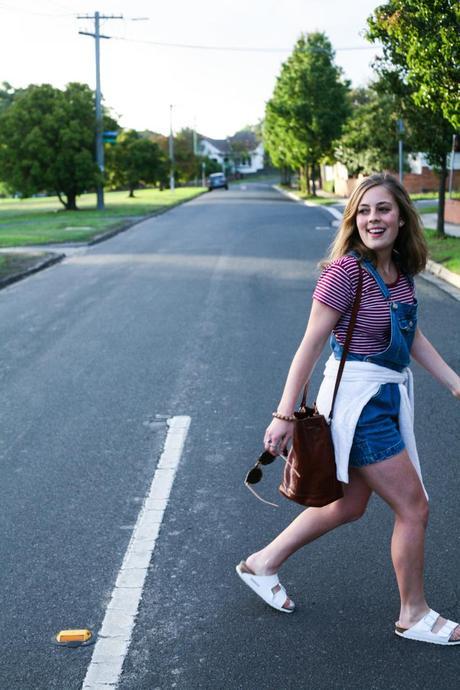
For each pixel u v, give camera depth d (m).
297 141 55.72
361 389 3.33
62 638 3.59
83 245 23.48
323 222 29.97
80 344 9.91
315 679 3.26
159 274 16.28
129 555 4.42
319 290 3.33
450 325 10.49
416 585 3.49
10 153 45.06
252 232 26.17
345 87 55.84
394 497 3.38
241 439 6.30
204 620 3.74
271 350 9.25
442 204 20.22
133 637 3.62
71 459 5.95
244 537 4.61
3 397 7.67
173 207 46.97
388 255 3.40
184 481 5.47
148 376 8.27
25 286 15.38
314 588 3.98
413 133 19.80
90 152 45.50
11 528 4.80
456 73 13.87
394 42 16.30
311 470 3.34
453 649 3.45
